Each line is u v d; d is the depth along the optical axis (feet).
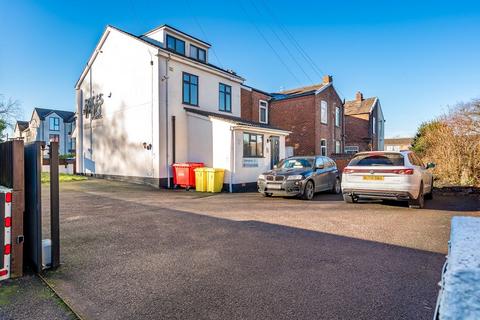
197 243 17.03
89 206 29.14
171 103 48.42
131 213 25.68
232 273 12.71
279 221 22.56
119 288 11.35
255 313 9.49
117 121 55.01
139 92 50.16
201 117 48.37
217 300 10.36
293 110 77.46
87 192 39.86
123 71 53.47
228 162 44.73
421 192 26.63
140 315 9.45
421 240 17.34
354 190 27.66
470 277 2.63
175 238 18.06
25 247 14.01
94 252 15.44
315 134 73.77
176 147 48.83
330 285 11.47
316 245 16.58
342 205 29.53
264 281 11.88
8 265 12.14
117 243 17.02
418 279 11.95
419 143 56.08
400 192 25.29
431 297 10.42
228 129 44.83
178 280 12.03
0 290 11.19
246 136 47.29
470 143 40.11
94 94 61.26
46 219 23.68
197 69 53.16
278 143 55.77
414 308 9.70
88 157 63.46
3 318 9.29
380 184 26.18
